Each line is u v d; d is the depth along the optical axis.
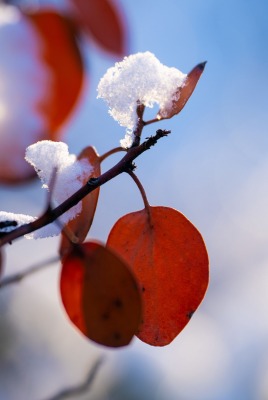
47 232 0.31
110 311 0.29
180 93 0.30
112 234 0.31
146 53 0.31
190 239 0.30
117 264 0.29
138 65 0.31
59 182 0.31
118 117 0.31
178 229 0.31
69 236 0.30
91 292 0.29
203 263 0.30
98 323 0.29
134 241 0.31
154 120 0.30
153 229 0.31
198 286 0.30
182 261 0.30
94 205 0.30
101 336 0.29
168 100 0.30
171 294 0.30
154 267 0.30
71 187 0.31
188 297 0.30
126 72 0.31
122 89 0.31
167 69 0.31
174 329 0.30
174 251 0.30
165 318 0.30
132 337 0.29
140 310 0.29
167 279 0.30
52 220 0.29
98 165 0.31
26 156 0.31
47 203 0.29
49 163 0.31
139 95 0.31
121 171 0.30
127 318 0.29
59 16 0.35
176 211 0.31
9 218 0.31
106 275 0.29
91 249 0.30
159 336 0.30
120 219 0.31
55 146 0.32
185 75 0.31
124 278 0.29
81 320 0.29
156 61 0.31
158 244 0.31
